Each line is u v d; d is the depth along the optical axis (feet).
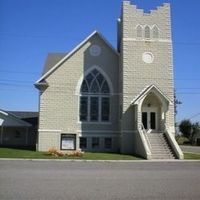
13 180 58.54
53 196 44.47
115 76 152.35
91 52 151.84
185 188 52.65
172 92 145.59
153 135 136.87
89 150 147.74
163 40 148.05
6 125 167.32
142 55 146.30
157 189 51.26
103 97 151.02
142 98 140.56
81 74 150.10
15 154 123.75
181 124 362.53
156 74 146.00
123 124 142.82
